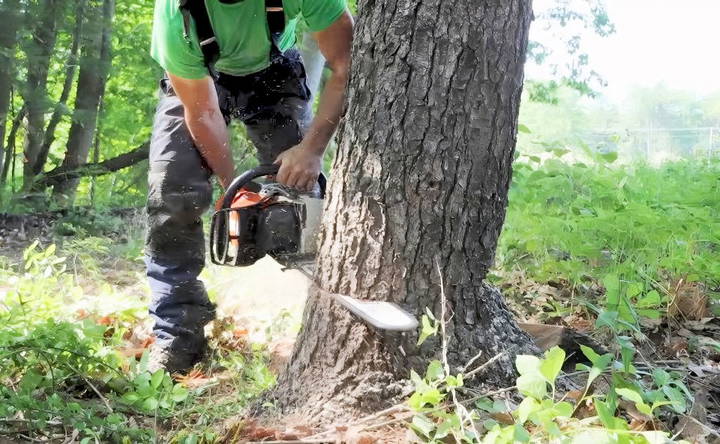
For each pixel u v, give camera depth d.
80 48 14.77
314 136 2.92
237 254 2.81
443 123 2.49
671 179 7.30
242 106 3.53
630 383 2.30
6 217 10.20
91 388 2.87
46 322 3.33
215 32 3.02
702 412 2.53
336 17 2.92
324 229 2.65
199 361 3.40
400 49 2.50
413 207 2.52
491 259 2.65
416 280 2.53
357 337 2.51
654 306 3.98
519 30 2.56
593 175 5.98
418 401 2.20
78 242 5.51
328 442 2.30
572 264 4.45
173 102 3.35
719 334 3.80
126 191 15.02
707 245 4.91
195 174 3.25
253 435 2.39
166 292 3.34
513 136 2.62
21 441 2.43
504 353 2.52
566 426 2.16
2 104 14.15
